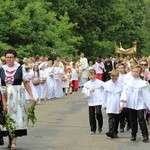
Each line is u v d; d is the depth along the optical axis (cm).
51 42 4234
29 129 1797
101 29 6253
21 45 3719
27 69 2542
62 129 1808
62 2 5588
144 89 1577
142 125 1556
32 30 3841
